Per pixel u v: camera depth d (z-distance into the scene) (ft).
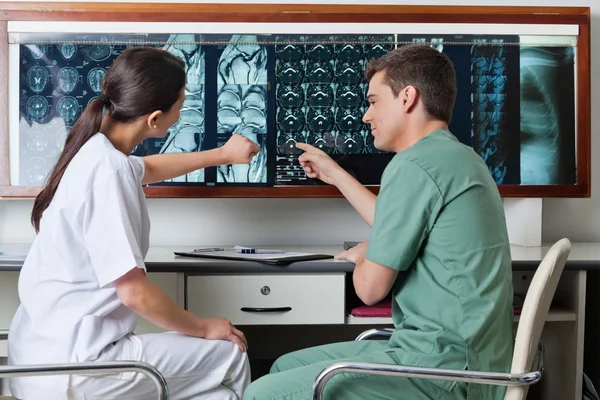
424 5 7.89
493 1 8.49
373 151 7.84
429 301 4.79
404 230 4.74
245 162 7.13
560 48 7.91
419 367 4.30
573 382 7.00
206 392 5.10
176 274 6.57
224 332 5.25
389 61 5.30
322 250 7.79
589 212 8.80
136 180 5.14
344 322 6.77
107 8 7.70
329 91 7.80
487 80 7.86
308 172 7.04
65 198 4.90
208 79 7.74
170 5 7.78
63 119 7.66
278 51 7.77
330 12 7.76
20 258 6.59
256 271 6.58
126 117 5.24
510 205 8.34
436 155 4.83
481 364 4.65
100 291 4.92
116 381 4.78
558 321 7.25
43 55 7.64
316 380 4.34
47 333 4.88
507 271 4.86
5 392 8.01
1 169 7.64
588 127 7.95
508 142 7.89
